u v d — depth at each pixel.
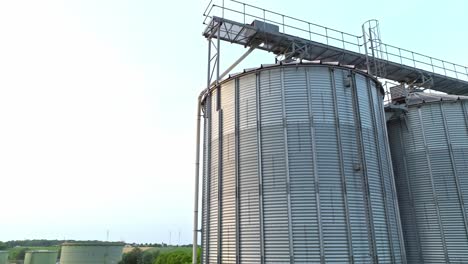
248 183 23.67
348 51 36.22
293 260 20.75
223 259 23.53
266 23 32.78
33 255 99.62
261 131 24.30
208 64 30.53
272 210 22.23
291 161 22.86
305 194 22.03
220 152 26.19
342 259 20.84
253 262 21.81
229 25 31.16
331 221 21.50
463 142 31.12
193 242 28.28
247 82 26.16
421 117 32.81
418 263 30.55
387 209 24.00
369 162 24.28
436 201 30.58
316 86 24.59
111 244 97.19
